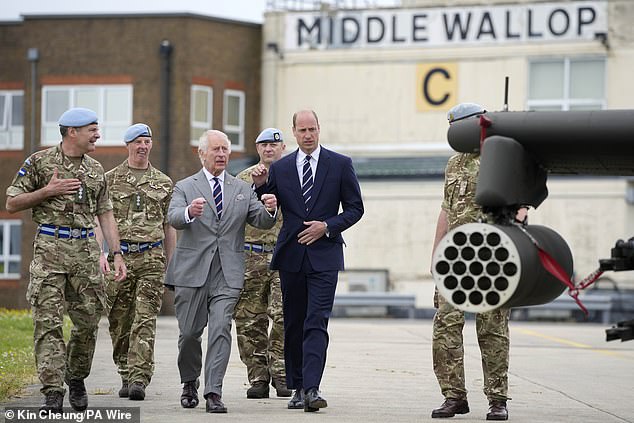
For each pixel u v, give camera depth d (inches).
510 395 1013.8
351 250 3026.6
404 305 2704.2
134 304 1013.8
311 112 896.9
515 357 1419.8
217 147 901.2
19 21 3157.0
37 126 3149.6
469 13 3046.3
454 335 851.4
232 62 3152.1
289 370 896.9
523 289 505.7
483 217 552.4
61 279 828.6
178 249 898.7
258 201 905.5
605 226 2896.2
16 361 1149.1
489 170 540.7
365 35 3100.4
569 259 547.8
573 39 2989.7
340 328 1967.3
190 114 3080.7
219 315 877.8
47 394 810.8
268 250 1002.1
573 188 2906.0
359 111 3097.9
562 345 1648.6
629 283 2844.5
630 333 599.2
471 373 1185.4
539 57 3006.9
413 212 2999.5
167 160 3070.9
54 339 815.1
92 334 848.3
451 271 507.2
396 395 986.7
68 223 830.5
